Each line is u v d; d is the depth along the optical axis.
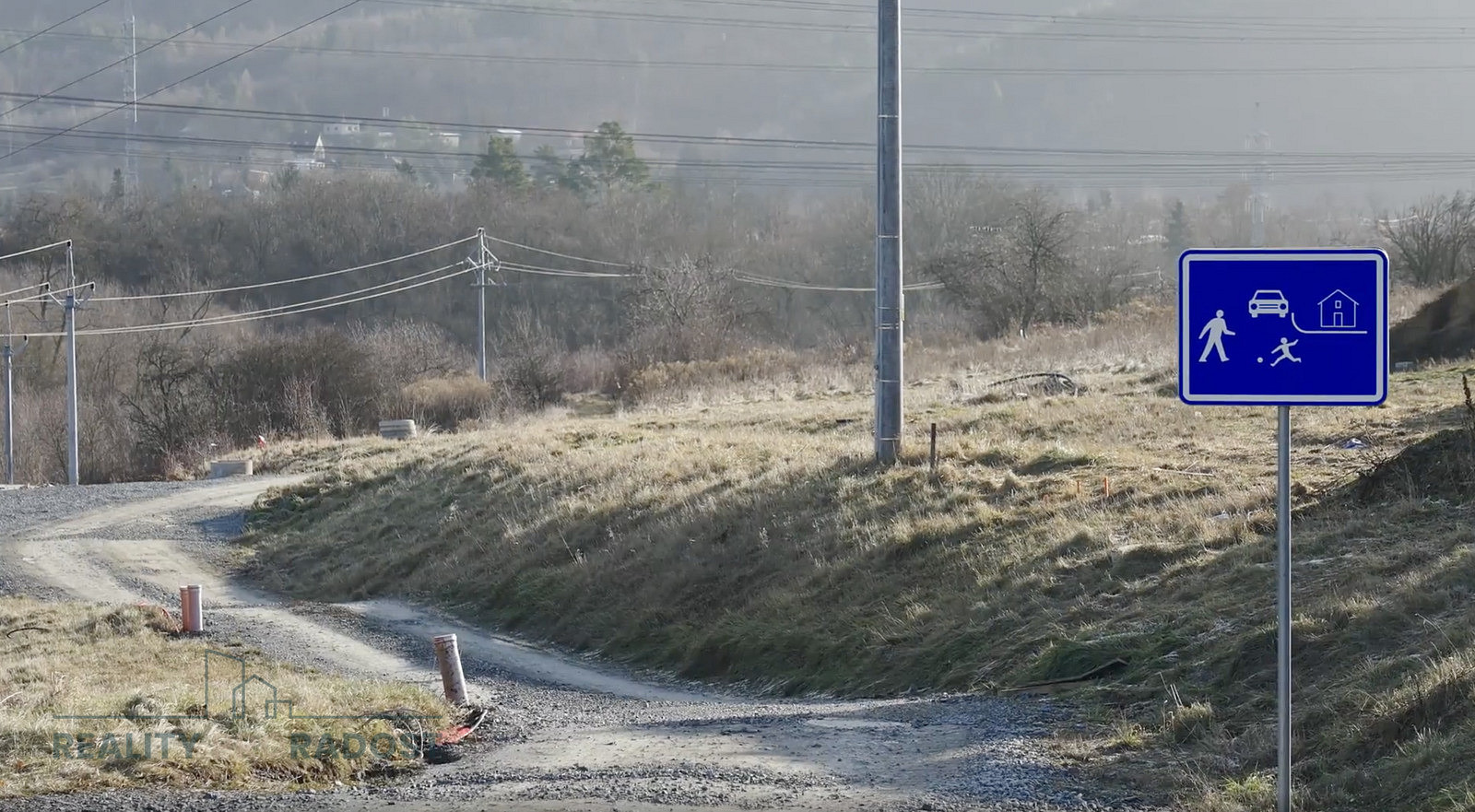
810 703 13.74
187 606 20.05
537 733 12.18
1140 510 16.25
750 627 17.02
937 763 9.52
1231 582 13.03
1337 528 13.59
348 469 32.91
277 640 19.56
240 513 31.53
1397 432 18.80
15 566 26.77
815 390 39.56
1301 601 11.76
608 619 19.34
